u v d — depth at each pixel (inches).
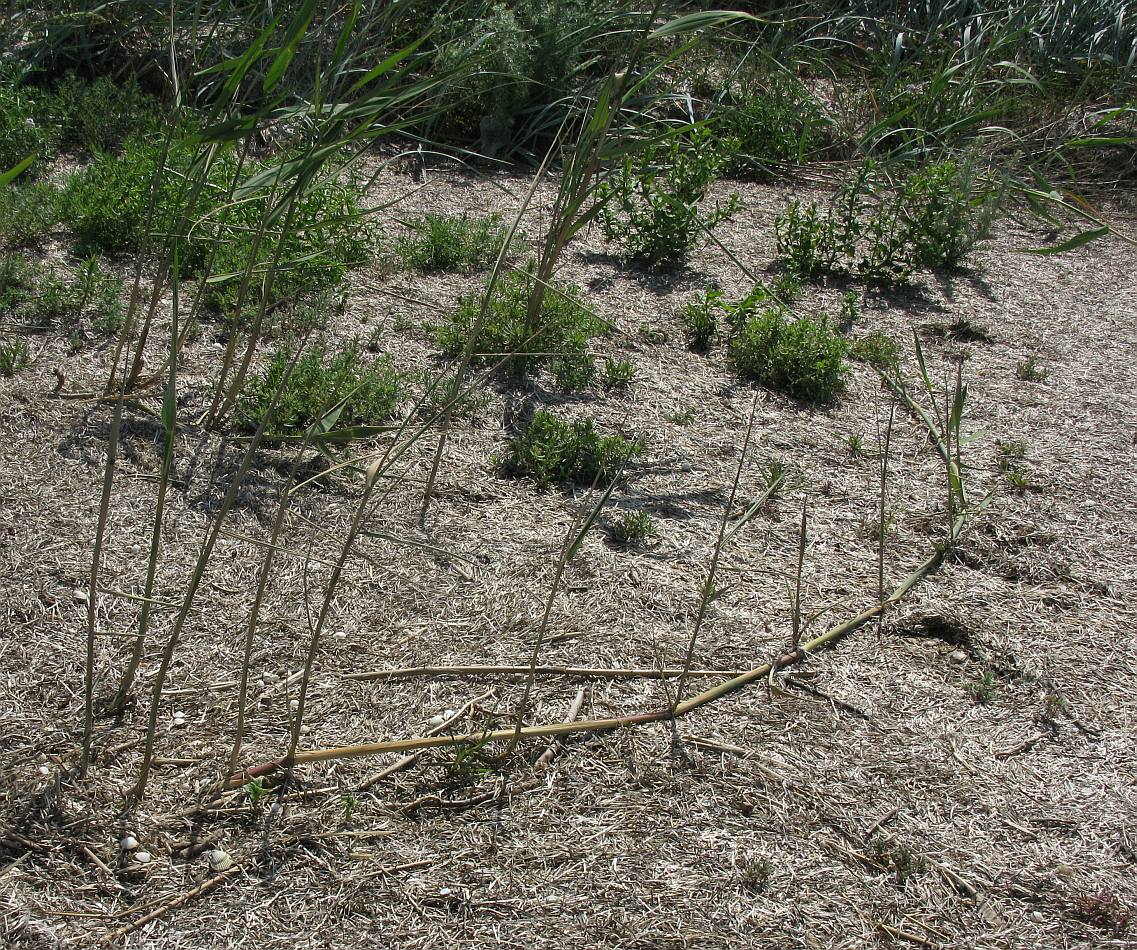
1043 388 126.7
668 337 129.8
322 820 73.9
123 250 130.7
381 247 141.3
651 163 175.9
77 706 78.5
